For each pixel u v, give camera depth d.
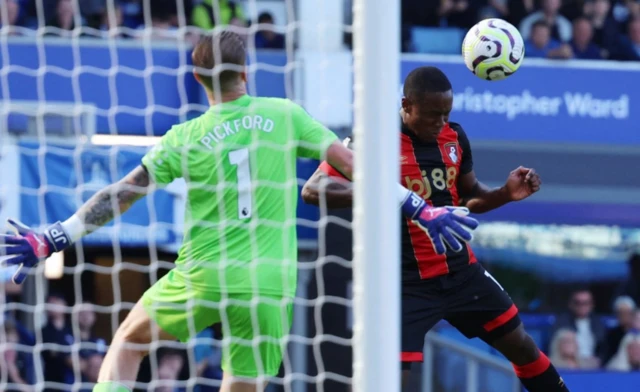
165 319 16.83
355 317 13.61
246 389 16.73
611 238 42.34
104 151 29.23
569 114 39.50
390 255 13.45
